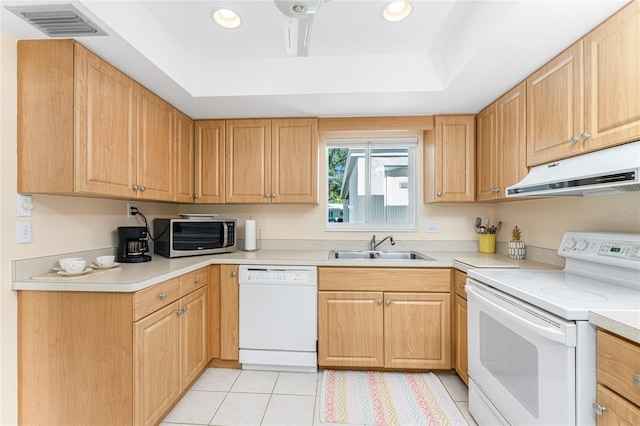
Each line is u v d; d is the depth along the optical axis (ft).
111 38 4.79
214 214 9.84
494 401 4.97
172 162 7.63
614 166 3.82
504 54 5.18
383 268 7.31
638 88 3.74
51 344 4.89
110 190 5.49
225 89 7.09
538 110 5.65
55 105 4.83
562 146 5.02
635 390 2.91
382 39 6.24
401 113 8.25
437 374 7.39
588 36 4.49
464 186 8.18
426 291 7.26
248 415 5.89
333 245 9.55
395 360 7.27
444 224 9.39
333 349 7.38
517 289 4.43
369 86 6.88
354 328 7.34
